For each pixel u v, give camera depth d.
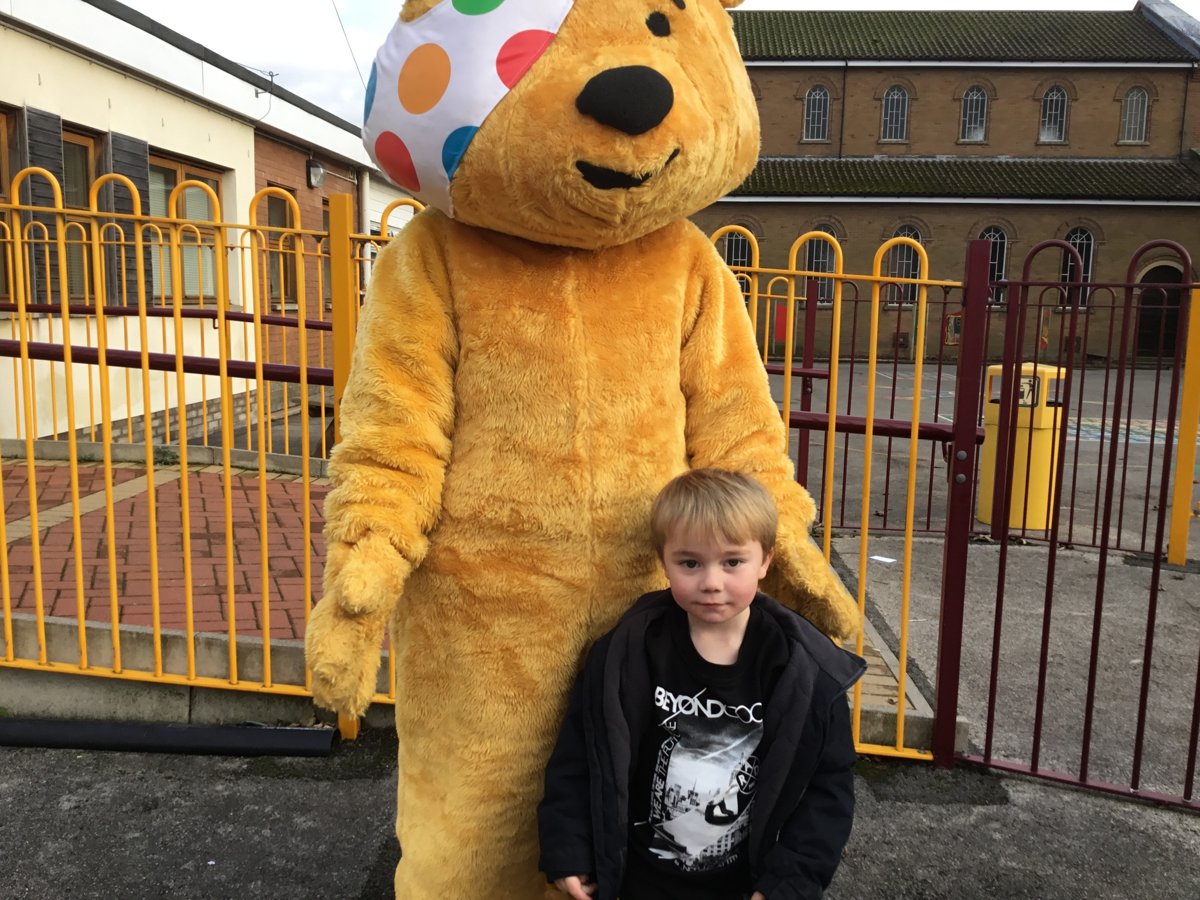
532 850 1.80
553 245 1.71
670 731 1.69
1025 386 6.84
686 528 1.61
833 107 30.72
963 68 30.28
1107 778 3.21
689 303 1.85
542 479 1.68
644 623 1.69
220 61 10.06
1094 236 28.69
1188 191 28.50
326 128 12.55
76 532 3.18
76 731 3.12
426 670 1.78
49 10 7.49
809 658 1.67
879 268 2.98
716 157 1.61
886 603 5.11
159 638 3.22
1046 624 3.09
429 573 1.74
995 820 2.89
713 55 1.64
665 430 1.77
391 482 1.66
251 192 11.08
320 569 4.68
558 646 1.72
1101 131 30.36
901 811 2.93
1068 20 32.09
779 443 1.88
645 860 1.73
